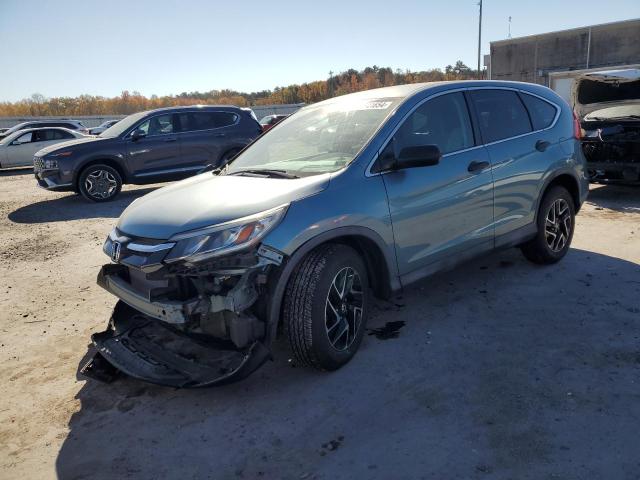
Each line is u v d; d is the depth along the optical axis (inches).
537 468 94.3
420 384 124.2
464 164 155.5
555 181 194.1
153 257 116.2
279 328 130.2
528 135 179.3
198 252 112.0
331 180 128.5
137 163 414.6
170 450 107.7
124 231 129.4
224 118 448.5
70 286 216.2
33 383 138.6
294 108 2358.5
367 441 105.5
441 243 151.5
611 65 1360.7
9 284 222.2
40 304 196.7
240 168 159.9
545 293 172.4
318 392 123.9
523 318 155.4
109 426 117.5
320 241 121.5
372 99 159.0
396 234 138.2
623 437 100.7
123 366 126.2
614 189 339.6
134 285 131.6
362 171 133.7
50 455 109.0
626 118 290.8
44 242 293.4
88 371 135.5
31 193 500.1
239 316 114.6
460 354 136.9
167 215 125.1
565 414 108.9
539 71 1473.9
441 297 175.0
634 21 1302.9
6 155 708.0
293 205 119.6
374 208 132.1
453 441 103.2
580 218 268.4
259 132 462.3
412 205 141.3
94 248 275.1
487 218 164.6
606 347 135.0
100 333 140.3
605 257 204.5
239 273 112.6
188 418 118.2
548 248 191.9
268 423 113.9
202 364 124.1
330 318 127.6
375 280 141.5
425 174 145.3
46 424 119.9
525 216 179.2
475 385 122.1
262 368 136.8
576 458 96.0
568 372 124.6
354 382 127.0
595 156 299.6
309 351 123.5
